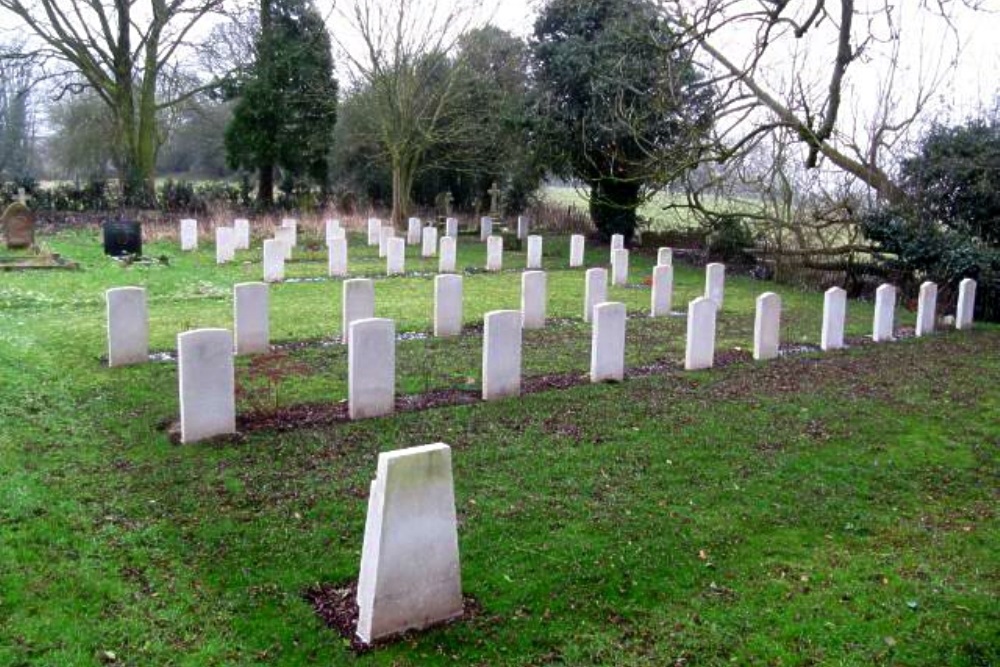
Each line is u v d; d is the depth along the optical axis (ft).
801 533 21.61
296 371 35.83
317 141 123.13
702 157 43.80
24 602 16.69
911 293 64.90
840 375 39.24
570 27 91.56
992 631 17.10
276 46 119.96
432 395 33.01
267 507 21.59
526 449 26.81
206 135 159.94
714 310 39.45
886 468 26.73
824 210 73.15
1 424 27.22
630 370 38.91
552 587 18.12
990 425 31.86
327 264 72.18
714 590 18.40
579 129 89.97
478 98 108.37
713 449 27.55
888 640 16.60
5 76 126.00
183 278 62.03
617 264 67.36
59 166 147.74
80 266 65.21
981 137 65.87
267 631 16.08
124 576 17.93
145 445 26.00
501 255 75.92
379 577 15.70
